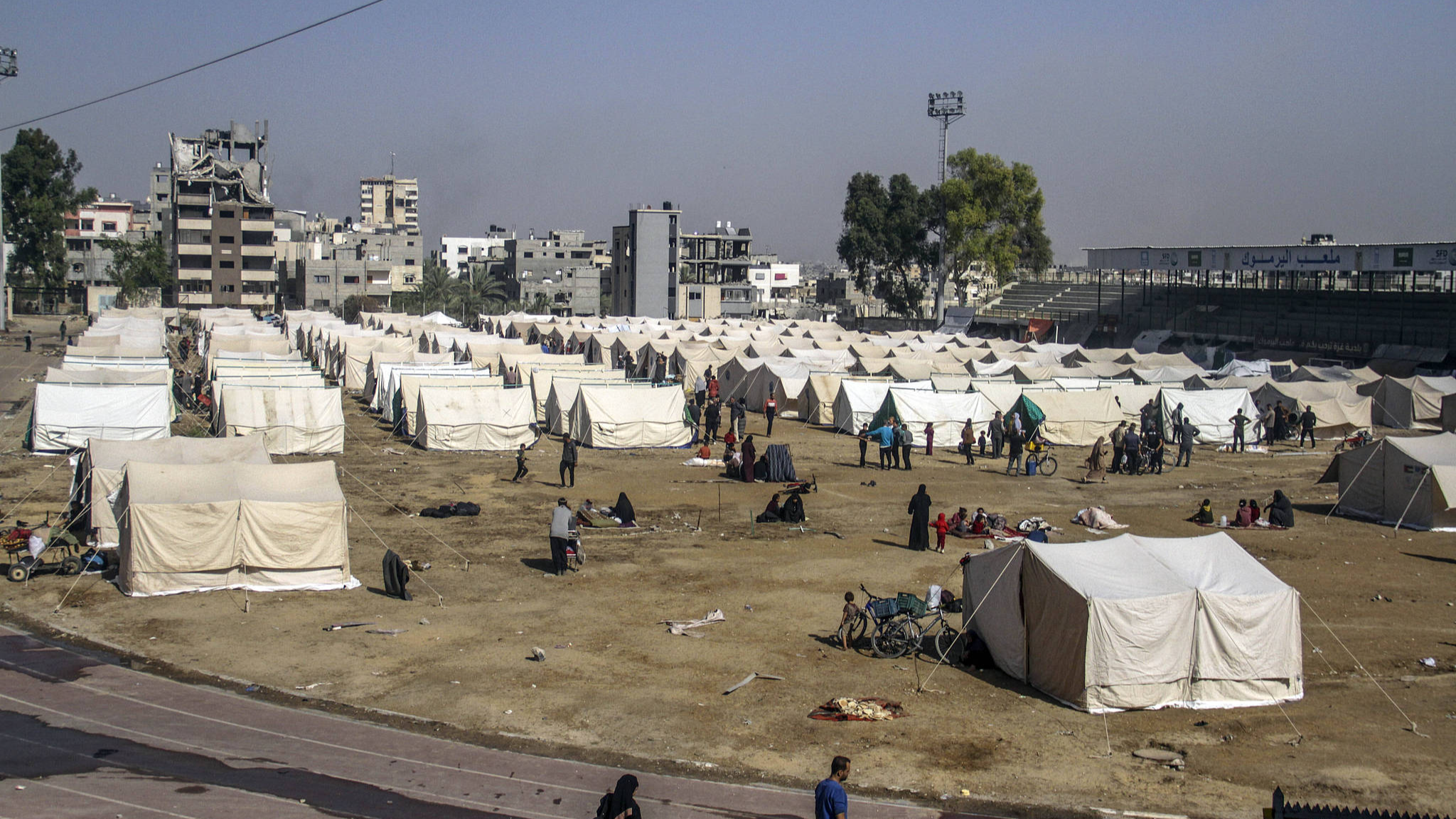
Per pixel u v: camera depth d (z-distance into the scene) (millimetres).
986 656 19219
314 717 16234
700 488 35938
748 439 37344
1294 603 17844
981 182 113562
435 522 29922
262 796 13336
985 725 16547
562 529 24703
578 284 170500
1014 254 115625
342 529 23500
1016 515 32531
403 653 19234
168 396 41562
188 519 22484
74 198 138000
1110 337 102562
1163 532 30281
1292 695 17828
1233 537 29875
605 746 15422
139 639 19672
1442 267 67688
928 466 41562
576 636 20344
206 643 19562
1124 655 17188
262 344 68125
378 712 16500
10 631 19969
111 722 15750
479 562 25688
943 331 113188
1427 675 19047
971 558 19953
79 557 24094
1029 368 55938
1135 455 40281
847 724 16406
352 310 134000
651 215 147750
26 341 84000
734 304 152625
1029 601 18375
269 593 22859
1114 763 15195
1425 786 14484
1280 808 10375
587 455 42875
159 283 137125
